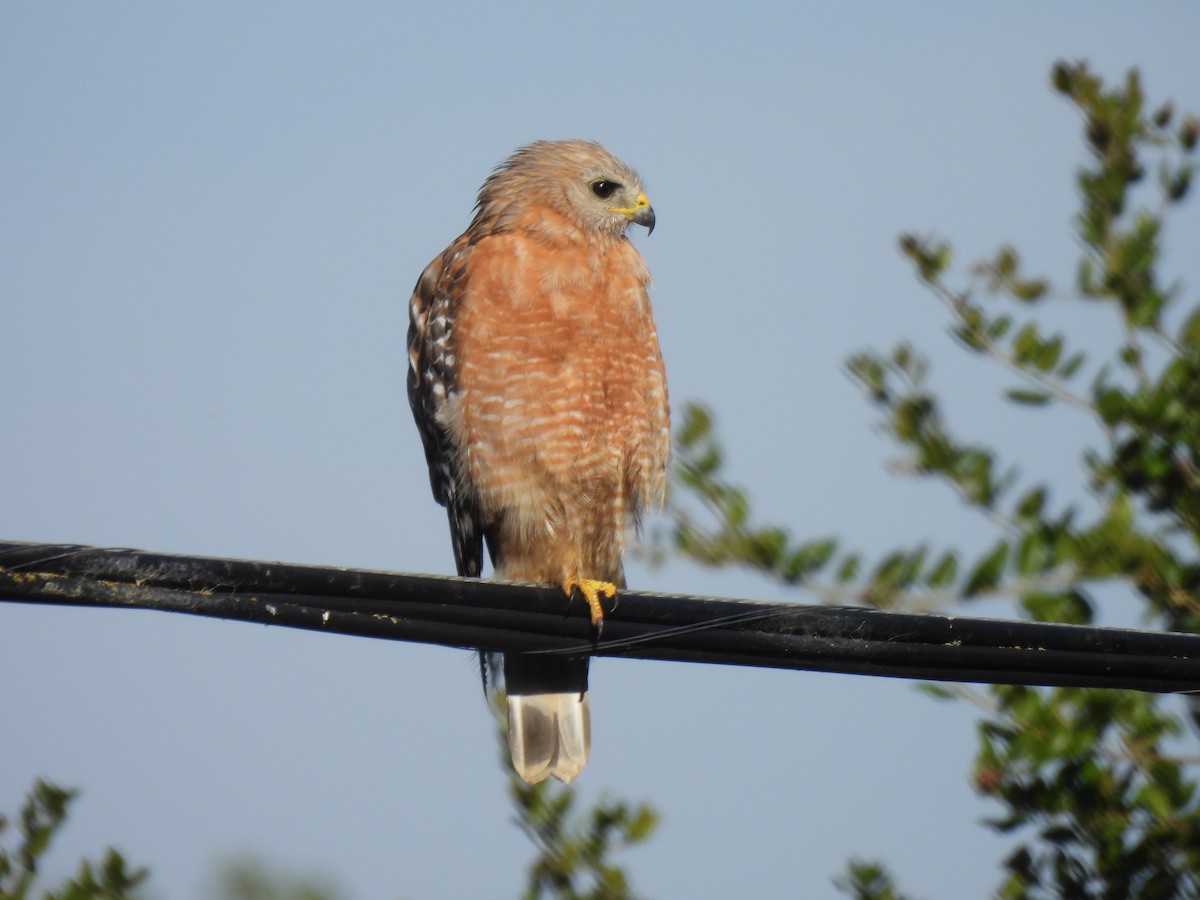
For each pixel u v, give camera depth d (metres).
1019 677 9.06
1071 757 11.52
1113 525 12.11
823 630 9.02
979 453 12.59
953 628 9.00
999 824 11.66
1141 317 12.59
